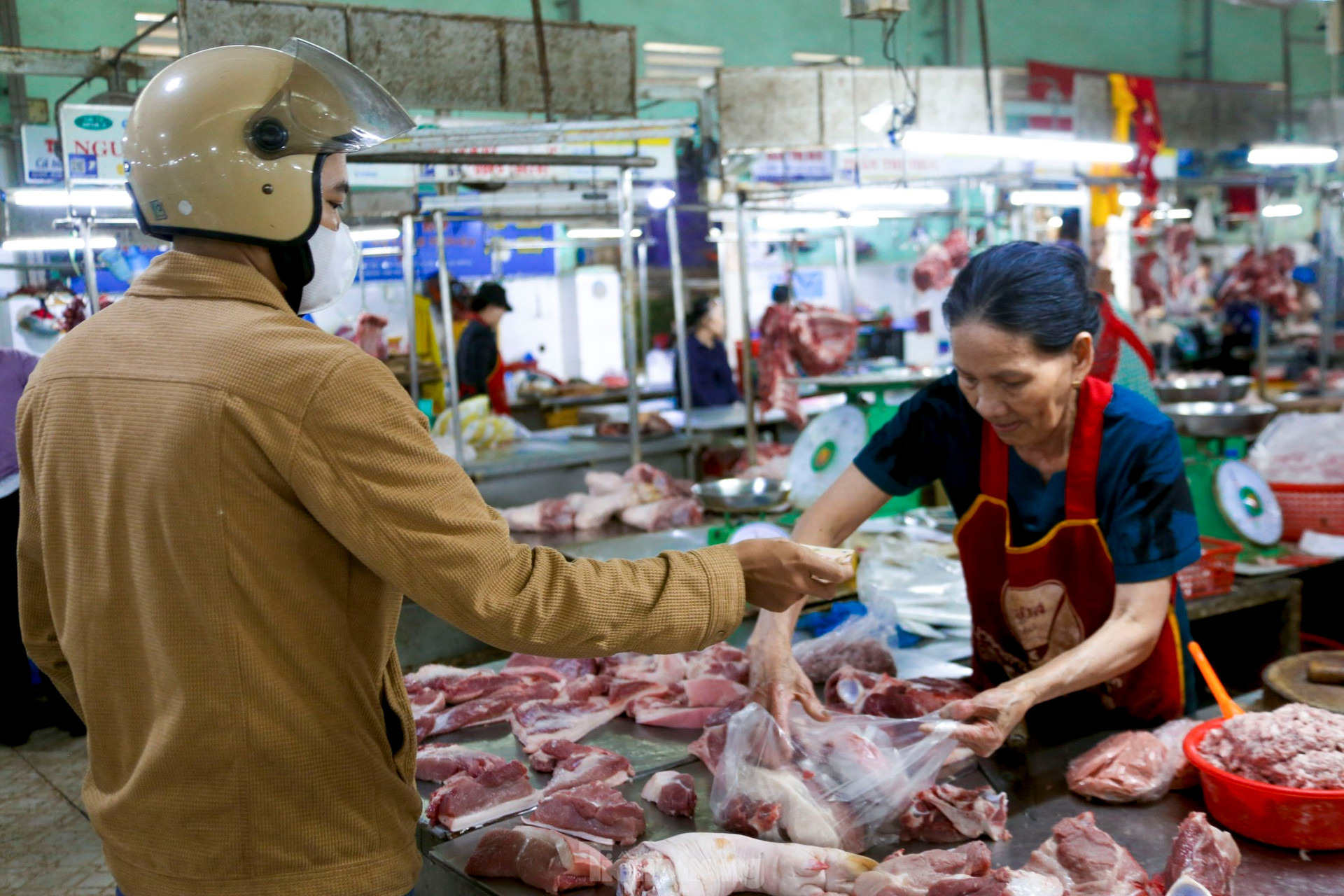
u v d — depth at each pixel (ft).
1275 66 49.29
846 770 5.57
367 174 17.74
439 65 17.26
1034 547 6.70
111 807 4.37
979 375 5.91
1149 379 10.02
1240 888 4.93
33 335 24.06
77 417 4.22
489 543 4.12
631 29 18.89
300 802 4.17
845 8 13.51
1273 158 19.62
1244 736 5.48
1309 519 13.06
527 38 17.98
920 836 5.58
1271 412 14.88
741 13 38.04
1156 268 35.47
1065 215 33.40
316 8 16.05
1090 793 5.90
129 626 4.23
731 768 5.77
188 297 4.18
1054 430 6.42
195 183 4.06
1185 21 46.91
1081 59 44.16
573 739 7.19
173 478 3.93
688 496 18.61
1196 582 10.48
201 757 4.09
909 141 14.08
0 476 14.11
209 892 4.19
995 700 5.75
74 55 19.38
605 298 36.55
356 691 4.30
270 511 3.98
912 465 7.26
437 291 27.22
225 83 4.09
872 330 32.30
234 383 3.92
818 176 26.03
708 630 4.52
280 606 4.04
